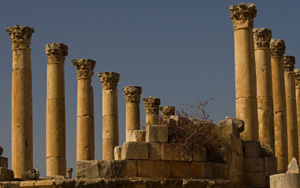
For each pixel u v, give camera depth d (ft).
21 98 151.84
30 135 151.43
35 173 101.04
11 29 154.51
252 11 126.72
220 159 104.01
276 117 154.92
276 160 112.47
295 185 81.76
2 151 123.85
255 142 113.09
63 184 91.86
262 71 140.87
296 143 167.94
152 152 97.81
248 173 112.16
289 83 170.71
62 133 158.10
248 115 123.13
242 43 125.80
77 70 178.60
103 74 191.62
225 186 99.25
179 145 98.89
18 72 153.28
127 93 200.23
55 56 160.86
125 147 97.04
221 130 107.04
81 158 172.55
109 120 189.67
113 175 95.20
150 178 96.43
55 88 159.53
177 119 101.60
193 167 99.45
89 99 176.86
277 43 156.25
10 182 93.86
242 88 124.36
